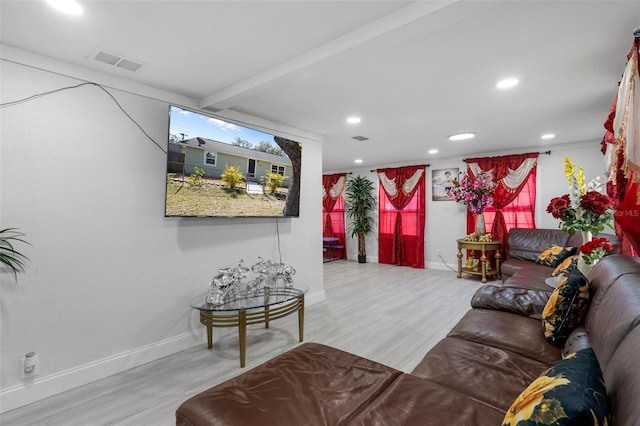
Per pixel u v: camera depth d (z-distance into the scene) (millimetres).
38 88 2053
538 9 1614
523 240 4578
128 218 2447
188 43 1949
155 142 2623
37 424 1772
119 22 1721
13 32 1801
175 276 2717
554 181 4914
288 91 2719
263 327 3227
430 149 5215
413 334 2988
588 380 829
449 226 6027
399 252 6621
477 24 1746
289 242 3770
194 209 2725
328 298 4254
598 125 3768
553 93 2762
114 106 2395
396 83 2555
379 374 1416
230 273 2646
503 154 5336
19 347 1957
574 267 2543
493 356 1575
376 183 7133
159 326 2604
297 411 1154
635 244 1883
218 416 1131
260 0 1546
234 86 2574
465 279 5266
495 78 2459
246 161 3117
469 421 1079
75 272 2184
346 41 1860
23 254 1984
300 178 3781
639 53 1616
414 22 1604
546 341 1724
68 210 2164
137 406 1938
